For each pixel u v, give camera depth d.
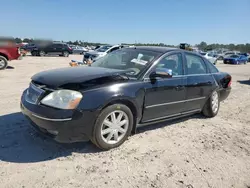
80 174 2.93
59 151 3.45
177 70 4.49
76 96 3.15
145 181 2.87
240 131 4.79
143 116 3.94
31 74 11.36
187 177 3.02
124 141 3.79
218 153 3.75
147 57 4.21
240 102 7.40
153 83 3.94
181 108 4.63
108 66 4.40
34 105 3.24
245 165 3.43
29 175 2.83
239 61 31.47
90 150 3.53
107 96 3.32
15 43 13.05
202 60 5.27
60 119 3.05
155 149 3.72
